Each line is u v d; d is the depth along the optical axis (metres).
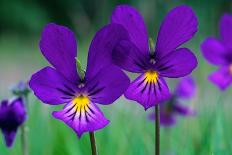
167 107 0.35
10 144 0.24
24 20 1.54
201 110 0.39
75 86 0.18
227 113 0.46
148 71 0.18
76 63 0.18
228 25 0.32
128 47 0.18
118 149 0.32
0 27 1.53
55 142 0.33
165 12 0.59
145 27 0.19
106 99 0.18
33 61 1.12
